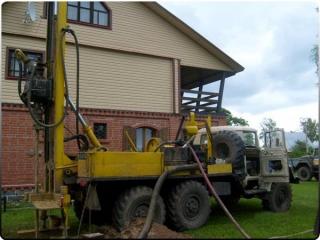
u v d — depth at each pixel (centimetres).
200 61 1742
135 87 1575
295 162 2227
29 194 729
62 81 772
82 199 777
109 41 1525
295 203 1191
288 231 767
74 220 917
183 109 1731
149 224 656
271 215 967
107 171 731
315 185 1844
